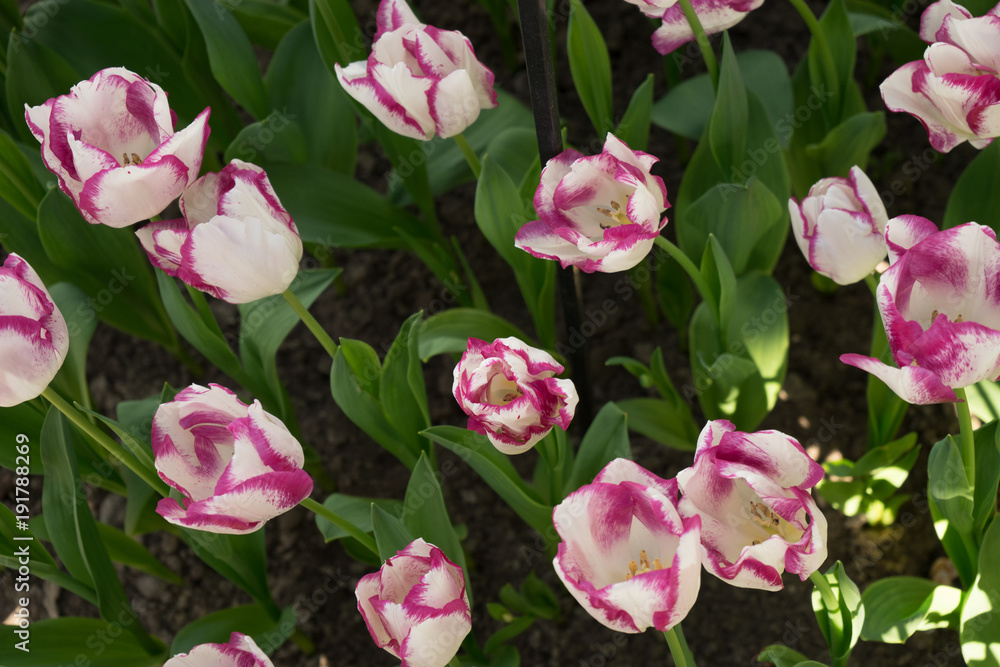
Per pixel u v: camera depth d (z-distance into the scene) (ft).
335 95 4.66
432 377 4.88
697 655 4.44
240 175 3.76
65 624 4.25
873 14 4.75
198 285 3.75
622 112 5.32
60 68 4.64
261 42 4.91
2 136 4.34
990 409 4.24
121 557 4.52
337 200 4.58
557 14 5.45
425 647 3.58
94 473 4.47
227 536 4.12
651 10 4.17
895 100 3.92
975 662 4.01
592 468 4.08
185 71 4.69
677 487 3.52
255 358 4.43
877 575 4.47
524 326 4.94
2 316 3.62
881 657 4.37
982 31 3.76
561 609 4.54
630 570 3.52
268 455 3.60
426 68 3.93
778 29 5.46
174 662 3.70
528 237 3.81
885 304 3.49
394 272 5.13
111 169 3.67
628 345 4.87
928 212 4.87
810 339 4.78
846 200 3.87
